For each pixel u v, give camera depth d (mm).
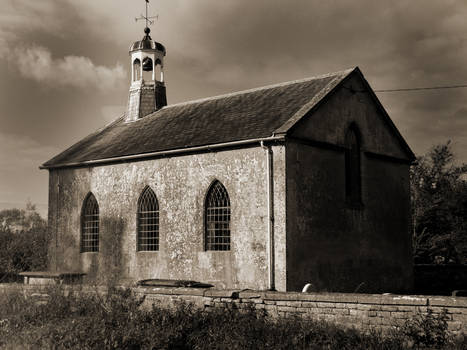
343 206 20703
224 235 19812
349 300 11055
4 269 24797
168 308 12781
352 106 21859
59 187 25781
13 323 12164
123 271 22766
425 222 34562
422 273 24922
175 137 22375
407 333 9977
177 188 21266
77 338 10445
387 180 23625
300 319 11188
